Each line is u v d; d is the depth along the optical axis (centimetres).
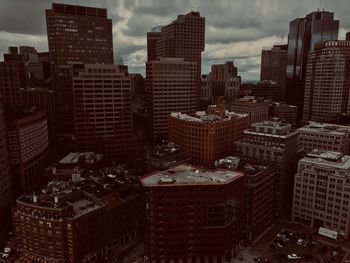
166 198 15788
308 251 17738
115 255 17750
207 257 16638
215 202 15912
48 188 18762
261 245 18412
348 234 19125
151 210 15950
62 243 15725
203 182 16038
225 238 16388
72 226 15438
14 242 17900
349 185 18238
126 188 19488
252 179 17838
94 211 16588
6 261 16575
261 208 19100
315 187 19650
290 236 19050
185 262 16575
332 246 18125
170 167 19700
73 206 17088
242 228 18075
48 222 15625
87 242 16388
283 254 17412
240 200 17238
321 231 19125
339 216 18888
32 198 16975
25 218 16225
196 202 15888
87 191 18588
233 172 17662
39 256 16250
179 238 16275
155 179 16700
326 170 19275
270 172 19550
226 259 16838
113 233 18075
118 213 18275
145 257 17012
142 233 19962
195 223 16125
